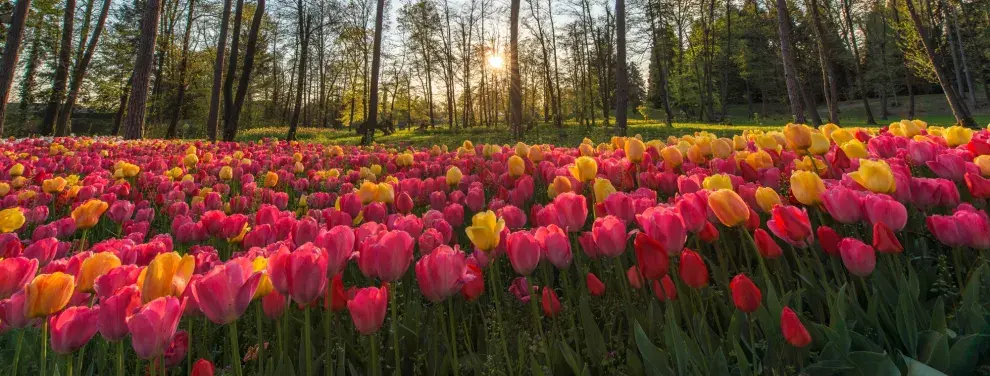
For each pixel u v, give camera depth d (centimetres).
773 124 3053
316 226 174
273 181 413
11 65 1199
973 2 3634
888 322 141
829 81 2519
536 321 141
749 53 4688
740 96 6319
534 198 356
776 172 256
